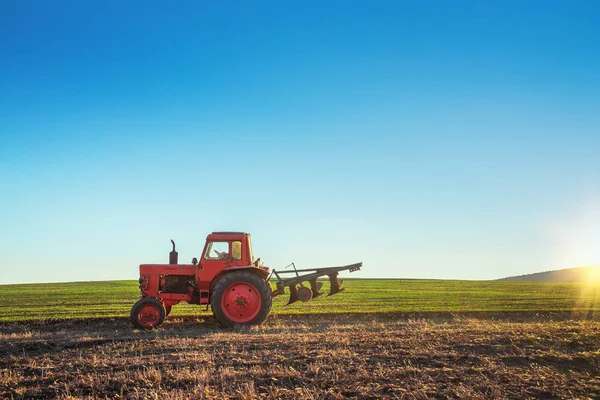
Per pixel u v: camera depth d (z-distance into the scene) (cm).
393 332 1208
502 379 811
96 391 776
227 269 1512
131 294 2766
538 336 1109
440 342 1065
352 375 830
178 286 1580
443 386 779
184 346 1067
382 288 3206
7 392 779
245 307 1478
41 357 1009
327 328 1427
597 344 1033
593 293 2777
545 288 3284
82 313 1827
